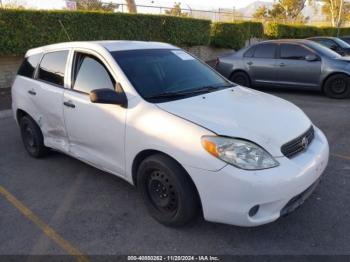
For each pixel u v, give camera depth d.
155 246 3.17
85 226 3.51
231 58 10.71
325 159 3.42
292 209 3.08
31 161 5.15
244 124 3.13
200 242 3.20
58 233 3.41
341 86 9.03
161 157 3.22
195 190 3.14
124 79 3.68
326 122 6.84
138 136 3.38
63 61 4.45
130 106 3.53
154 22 14.43
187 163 3.02
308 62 9.35
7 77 10.80
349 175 4.39
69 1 12.67
